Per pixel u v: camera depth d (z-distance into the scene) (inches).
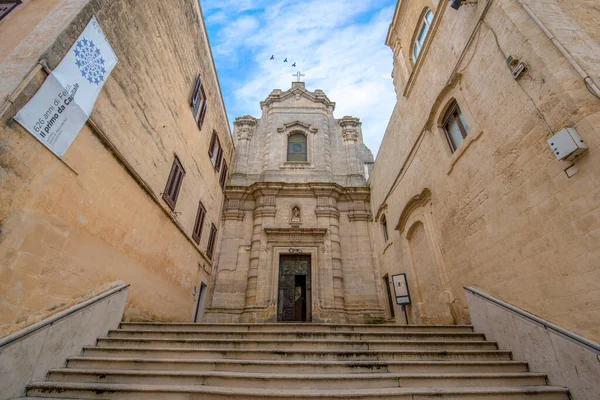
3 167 154.2
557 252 182.2
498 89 236.2
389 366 184.7
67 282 199.2
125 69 257.1
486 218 250.7
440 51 335.6
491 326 231.8
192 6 404.5
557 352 173.9
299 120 752.3
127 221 268.2
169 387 153.1
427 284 363.6
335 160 721.0
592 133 161.8
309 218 614.5
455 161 297.6
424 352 202.4
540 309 193.2
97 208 228.4
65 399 148.3
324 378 164.6
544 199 192.5
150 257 310.8
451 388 162.9
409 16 428.5
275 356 197.0
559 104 180.7
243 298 538.3
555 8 212.7
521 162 211.9
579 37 194.9
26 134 167.2
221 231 594.9
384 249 533.0
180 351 198.4
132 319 274.4
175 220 366.0
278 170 677.9
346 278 568.7
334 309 522.0
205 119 478.0
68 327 189.2
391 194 506.9
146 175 297.9
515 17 217.2
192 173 425.7
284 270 573.3
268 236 581.9
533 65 200.2
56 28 189.3
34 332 164.9
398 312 460.8
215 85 523.5
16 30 191.9
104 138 230.1
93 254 224.2
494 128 241.6
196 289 450.6
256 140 740.0
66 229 198.2
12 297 160.4
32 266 172.9
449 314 301.0
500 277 232.1
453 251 301.7
